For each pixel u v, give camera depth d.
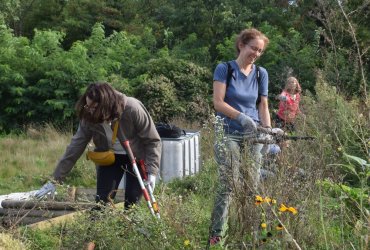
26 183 11.40
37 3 28.16
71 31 26.81
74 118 19.45
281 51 20.92
